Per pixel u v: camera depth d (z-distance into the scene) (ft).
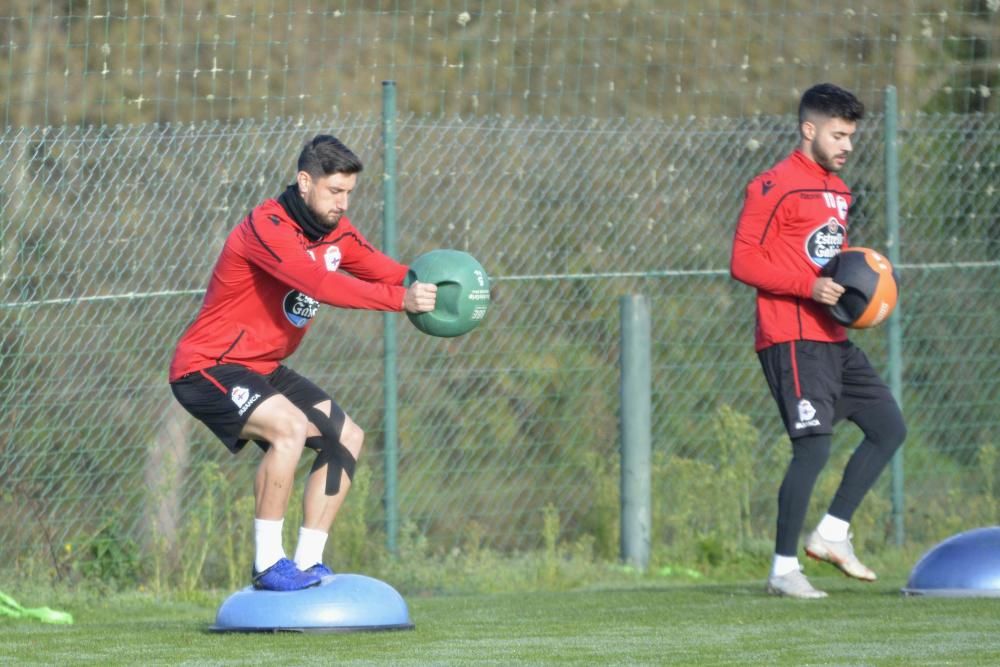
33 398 94.53
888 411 79.77
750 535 106.93
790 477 79.66
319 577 66.74
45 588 88.33
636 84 152.76
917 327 113.50
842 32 152.87
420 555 96.78
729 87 151.33
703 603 78.59
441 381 104.47
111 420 96.53
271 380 68.33
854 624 67.26
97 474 95.40
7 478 93.30
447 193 106.42
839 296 75.92
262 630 64.49
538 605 79.97
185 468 99.60
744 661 55.83
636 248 111.45
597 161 110.83
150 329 98.12
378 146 101.91
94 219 99.55
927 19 141.38
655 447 110.32
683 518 105.40
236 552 96.73
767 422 113.39
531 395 107.34
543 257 109.29
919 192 114.21
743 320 113.29
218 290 65.82
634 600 81.71
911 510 110.93
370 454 100.94
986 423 114.93
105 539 93.81
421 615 74.95
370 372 101.91
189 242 99.09
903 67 141.59
